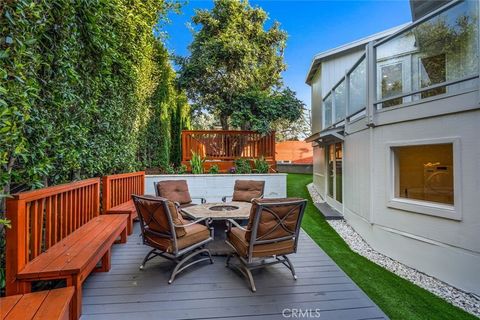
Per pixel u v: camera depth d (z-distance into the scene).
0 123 1.76
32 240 2.33
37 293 1.97
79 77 3.17
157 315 2.30
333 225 5.95
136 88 5.95
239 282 2.93
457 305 2.95
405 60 4.17
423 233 3.77
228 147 8.53
